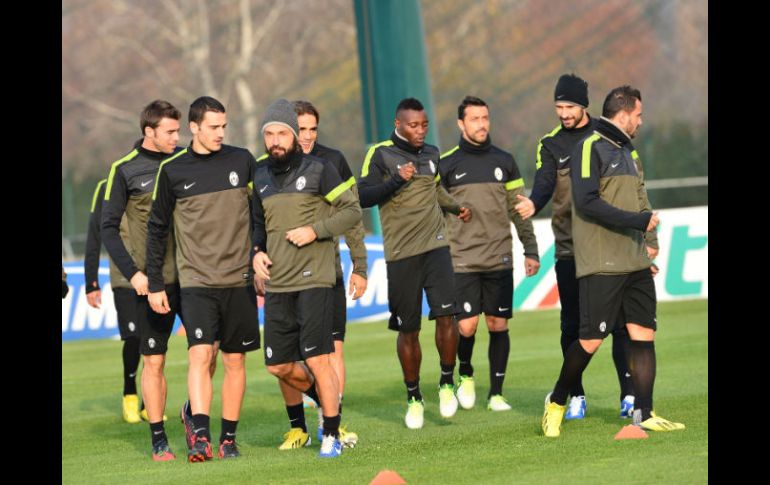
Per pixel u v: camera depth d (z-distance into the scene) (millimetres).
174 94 155000
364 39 65875
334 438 24422
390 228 28453
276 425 30531
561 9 153500
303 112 26641
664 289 60250
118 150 155625
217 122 24422
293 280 23969
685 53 147125
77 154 154250
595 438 24750
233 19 154625
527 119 150250
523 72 152250
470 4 155375
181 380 41812
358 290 26906
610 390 33469
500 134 150500
